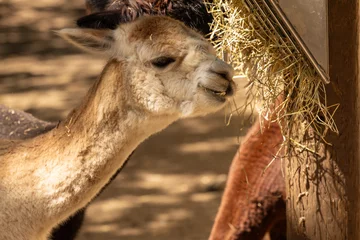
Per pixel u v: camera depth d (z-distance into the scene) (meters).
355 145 9.91
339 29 9.53
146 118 10.80
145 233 19.33
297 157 10.25
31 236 11.01
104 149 10.88
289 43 9.73
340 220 10.13
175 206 20.75
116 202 21.02
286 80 10.03
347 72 9.65
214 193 21.42
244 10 10.21
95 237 19.09
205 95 10.52
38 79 30.53
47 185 10.87
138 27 10.69
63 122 11.12
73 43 11.02
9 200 10.84
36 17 38.22
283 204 13.55
